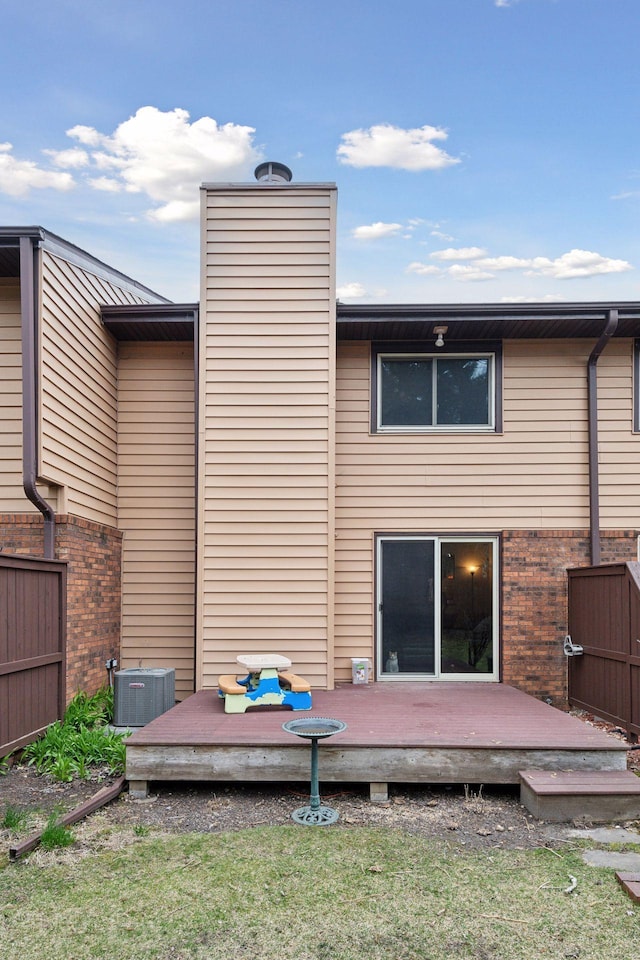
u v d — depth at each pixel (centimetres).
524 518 842
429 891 358
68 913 333
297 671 758
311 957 298
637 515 841
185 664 856
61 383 690
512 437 850
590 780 489
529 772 508
